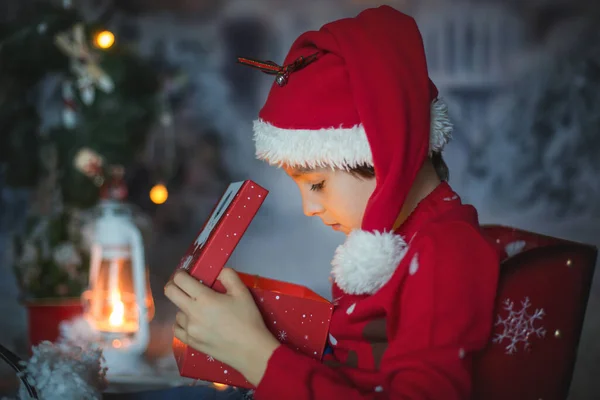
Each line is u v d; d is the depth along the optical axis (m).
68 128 2.38
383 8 1.13
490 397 1.04
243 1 6.50
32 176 2.43
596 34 6.03
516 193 5.54
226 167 6.10
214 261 1.01
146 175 3.91
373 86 1.03
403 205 1.11
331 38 1.07
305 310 1.04
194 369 1.01
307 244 4.97
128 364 2.16
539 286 1.07
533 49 6.15
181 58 6.37
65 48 2.33
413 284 1.00
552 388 1.08
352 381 1.03
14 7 3.79
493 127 5.88
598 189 5.46
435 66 6.28
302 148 1.04
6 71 2.30
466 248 1.01
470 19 6.24
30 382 1.12
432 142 1.09
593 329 2.97
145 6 6.36
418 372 0.94
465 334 0.97
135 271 2.25
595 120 5.68
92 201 2.38
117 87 2.37
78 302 2.21
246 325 0.98
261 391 0.95
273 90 1.12
